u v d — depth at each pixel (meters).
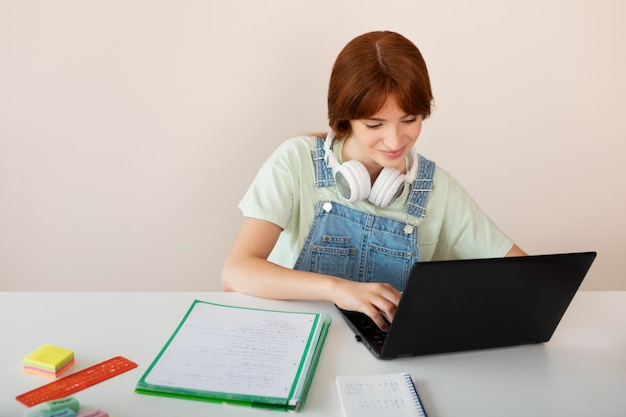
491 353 1.22
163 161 2.11
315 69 2.08
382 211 1.58
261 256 1.49
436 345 1.18
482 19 2.12
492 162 2.25
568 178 2.31
